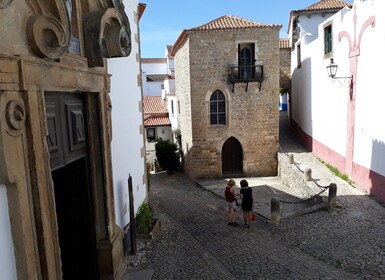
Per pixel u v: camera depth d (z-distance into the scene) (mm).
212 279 6047
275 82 17281
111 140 5719
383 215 8625
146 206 8328
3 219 3104
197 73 17016
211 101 17469
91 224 5355
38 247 3475
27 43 3309
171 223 9664
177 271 6316
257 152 17906
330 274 6129
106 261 5414
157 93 39625
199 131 17562
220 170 17984
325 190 10094
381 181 9641
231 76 16969
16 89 3141
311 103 16812
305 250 7340
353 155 11531
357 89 11094
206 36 16703
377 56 9648
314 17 21016
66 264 4859
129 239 7375
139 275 6012
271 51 16969
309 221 8859
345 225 8258
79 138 4895
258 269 6484
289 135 21438
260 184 15828
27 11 3326
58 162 4230
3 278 3084
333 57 13281
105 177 5281
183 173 20859
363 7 10469
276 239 8164
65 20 3744
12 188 3152
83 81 4551
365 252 6824
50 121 4012
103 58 5148
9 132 3041
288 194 13484
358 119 11055
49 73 3678
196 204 12602
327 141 14422
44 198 3539
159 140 21516
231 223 9414
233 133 17688
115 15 4945
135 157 7980
